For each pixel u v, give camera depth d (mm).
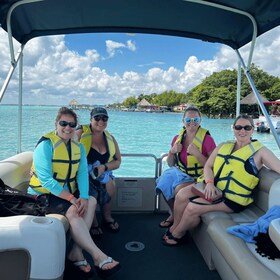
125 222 3498
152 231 3264
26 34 3539
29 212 2010
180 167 3316
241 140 2676
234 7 3031
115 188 3461
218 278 2416
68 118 2416
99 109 3115
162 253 2793
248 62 3518
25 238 1739
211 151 3180
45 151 2381
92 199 2516
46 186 2336
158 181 3357
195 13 3281
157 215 3732
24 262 1765
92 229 3061
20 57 3523
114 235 3150
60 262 1829
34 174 2527
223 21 3404
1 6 2729
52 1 2977
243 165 2586
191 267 2570
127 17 3432
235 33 3629
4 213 1979
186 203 2795
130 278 2389
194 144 3184
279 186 2350
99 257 2180
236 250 1867
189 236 3143
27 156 3346
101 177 3057
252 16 3135
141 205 3764
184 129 3338
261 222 2031
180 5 3121
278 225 1770
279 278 1566
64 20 3414
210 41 3926
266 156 2570
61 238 1836
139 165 9625
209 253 2525
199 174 3223
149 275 2439
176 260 2676
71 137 2471
